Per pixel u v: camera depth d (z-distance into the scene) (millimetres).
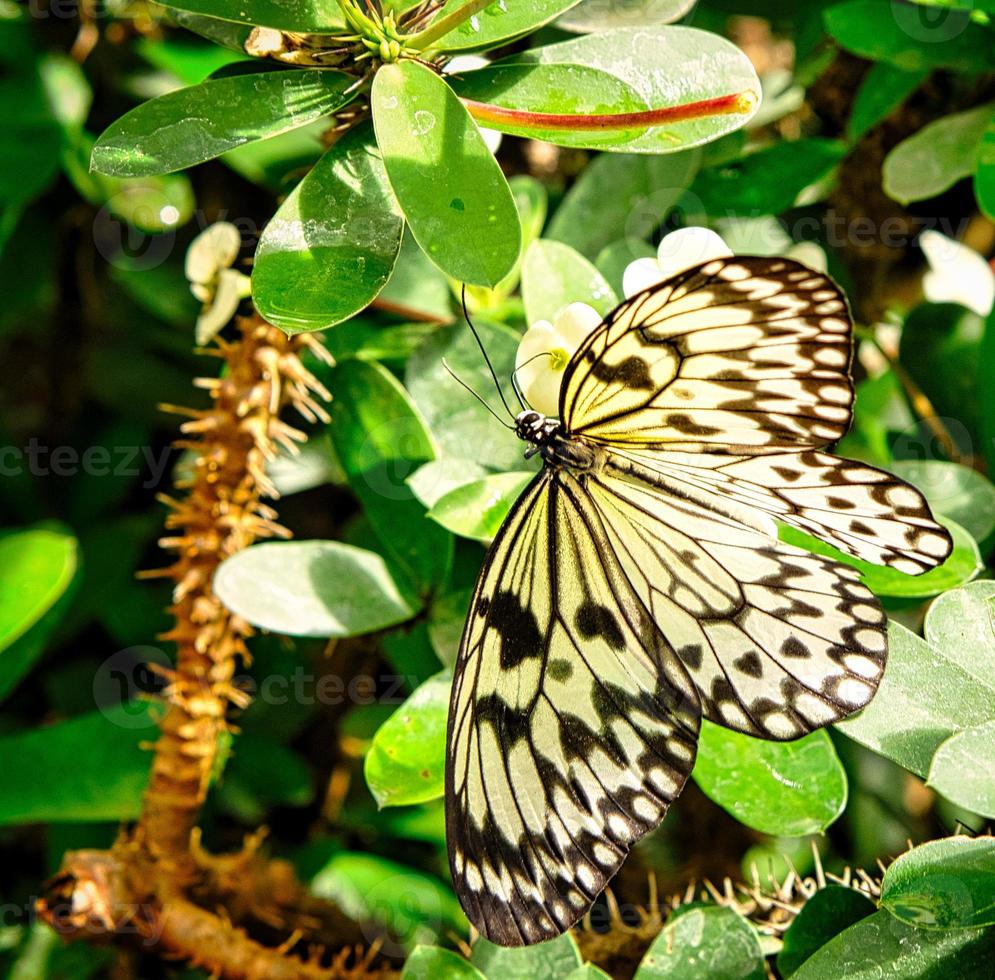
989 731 814
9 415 1124
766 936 855
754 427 801
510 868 814
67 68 986
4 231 987
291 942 905
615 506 819
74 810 939
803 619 808
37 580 959
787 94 949
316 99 830
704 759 839
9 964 976
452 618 879
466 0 833
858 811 969
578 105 834
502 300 910
